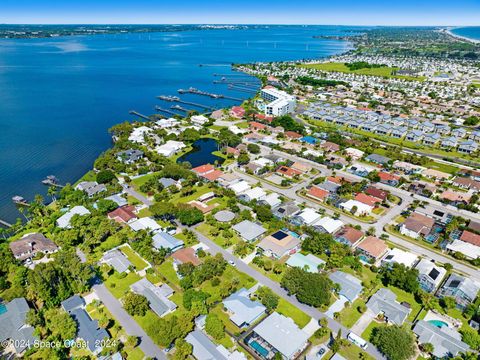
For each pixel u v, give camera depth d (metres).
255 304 73.75
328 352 64.88
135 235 98.12
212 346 63.94
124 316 72.75
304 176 141.25
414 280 79.88
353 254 93.12
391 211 115.88
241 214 108.06
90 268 80.19
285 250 91.94
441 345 64.50
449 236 101.31
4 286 80.81
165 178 133.88
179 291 80.19
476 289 77.88
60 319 66.31
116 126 187.62
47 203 123.75
